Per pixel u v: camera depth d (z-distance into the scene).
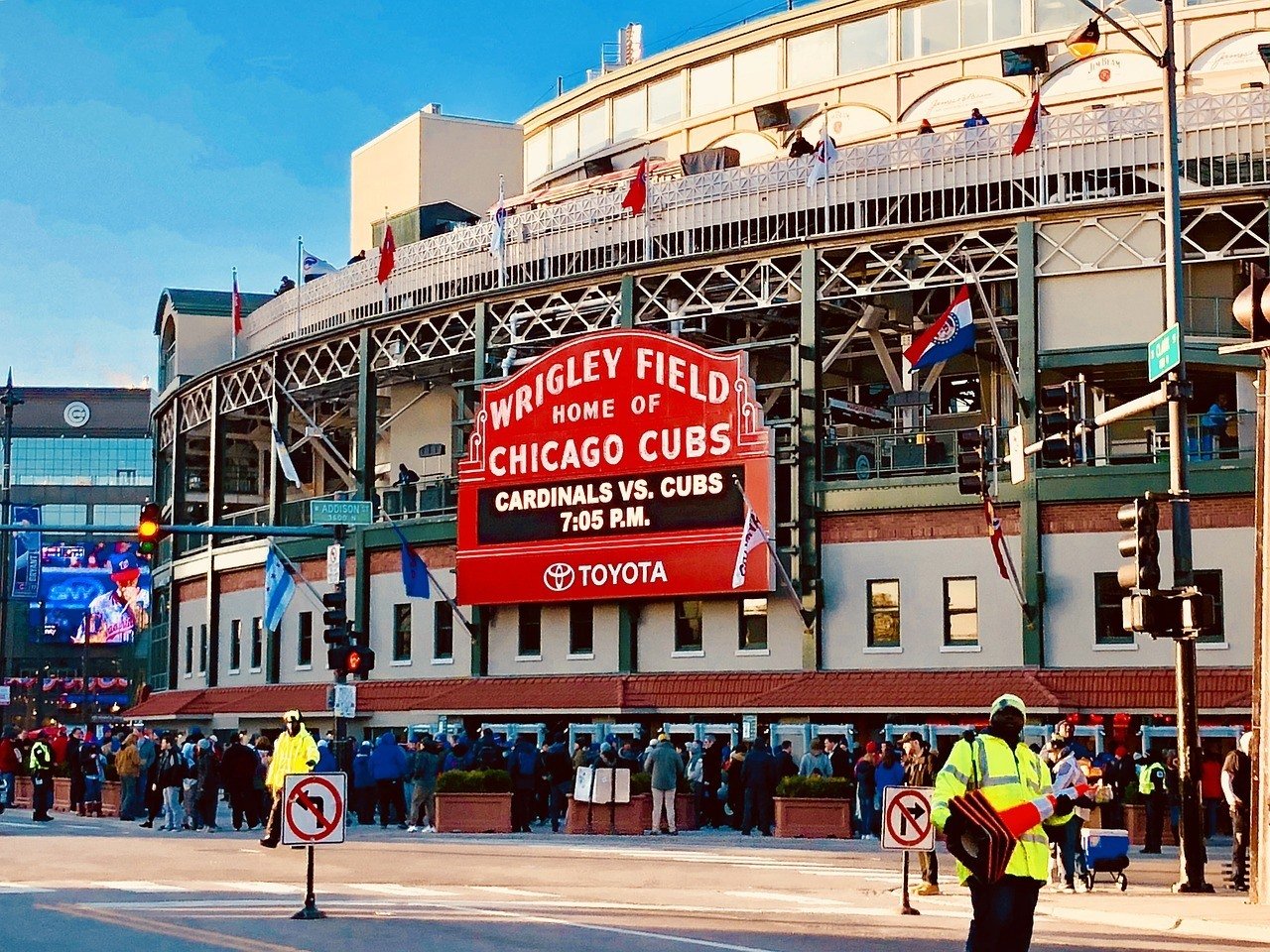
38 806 42.31
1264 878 21.16
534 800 40.94
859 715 46.53
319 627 59.50
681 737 49.03
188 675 68.44
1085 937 17.78
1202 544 43.38
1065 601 44.56
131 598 130.75
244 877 24.05
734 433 48.19
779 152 62.72
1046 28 58.41
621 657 50.28
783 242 48.62
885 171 48.62
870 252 47.69
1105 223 45.38
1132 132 45.84
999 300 50.19
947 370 54.53
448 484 56.47
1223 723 42.03
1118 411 25.64
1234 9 55.62
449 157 72.62
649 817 37.12
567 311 52.69
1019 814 12.01
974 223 46.28
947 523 46.19
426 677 54.91
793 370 48.78
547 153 73.69
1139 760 36.44
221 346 71.88
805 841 34.16
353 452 69.69
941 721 45.53
